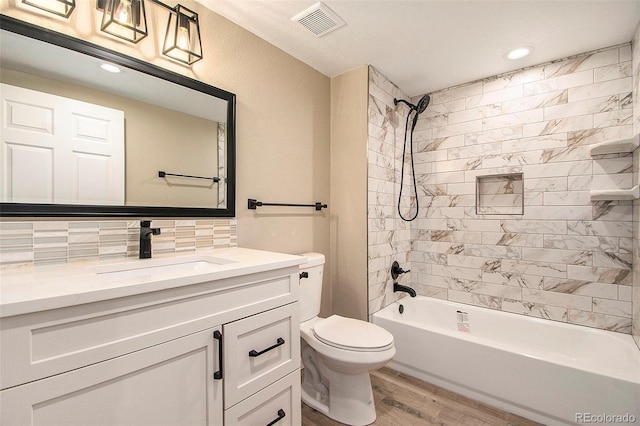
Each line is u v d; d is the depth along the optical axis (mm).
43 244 1068
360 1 1534
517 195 2289
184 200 1452
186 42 1435
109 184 1218
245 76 1759
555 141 2094
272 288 1185
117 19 1201
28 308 631
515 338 2164
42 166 1061
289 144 2039
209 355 961
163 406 855
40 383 656
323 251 2314
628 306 1849
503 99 2312
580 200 2006
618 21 1667
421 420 1608
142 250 1252
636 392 1347
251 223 1786
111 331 759
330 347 1535
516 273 2248
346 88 2307
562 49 1963
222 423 992
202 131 1526
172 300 874
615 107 1895
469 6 1563
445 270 2584
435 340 1937
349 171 2281
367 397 1615
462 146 2504
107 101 1216
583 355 1900
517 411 1653
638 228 1721
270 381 1153
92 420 729
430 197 2674
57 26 1106
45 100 1070
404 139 2672
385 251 2416
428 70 2279
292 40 1890
